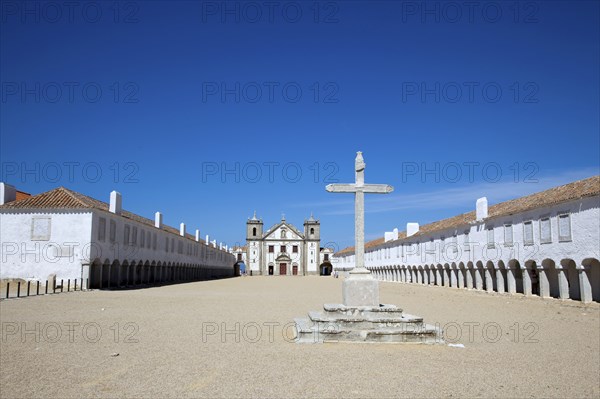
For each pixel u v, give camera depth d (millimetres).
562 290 28172
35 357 9469
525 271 32031
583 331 14797
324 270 122125
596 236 25375
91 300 23469
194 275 69750
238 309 20078
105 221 36312
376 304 13352
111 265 38438
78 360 9312
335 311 12719
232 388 7531
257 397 7086
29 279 33469
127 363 9133
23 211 33969
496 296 31875
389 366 9219
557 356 10625
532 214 31328
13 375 8055
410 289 42375
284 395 7195
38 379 7863
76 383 7691
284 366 9055
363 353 10445
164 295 28859
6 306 19281
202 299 25844
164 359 9547
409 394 7383
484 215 38031
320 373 8555
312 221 114750
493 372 8969
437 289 42344
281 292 35094
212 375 8320
